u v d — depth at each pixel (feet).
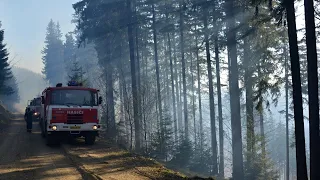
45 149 53.88
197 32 85.35
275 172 88.74
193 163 77.87
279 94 80.23
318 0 46.50
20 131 86.58
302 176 43.09
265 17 54.75
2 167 38.70
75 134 56.13
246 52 72.18
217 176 77.82
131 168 36.78
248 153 83.30
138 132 78.84
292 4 43.34
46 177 32.81
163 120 87.10
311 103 41.16
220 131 90.94
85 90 57.47
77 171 35.76
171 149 80.23
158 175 33.01
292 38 43.52
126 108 83.92
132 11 88.28
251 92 78.48
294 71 43.47
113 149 53.62
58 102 55.77
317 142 40.88
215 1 64.75
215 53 87.92
